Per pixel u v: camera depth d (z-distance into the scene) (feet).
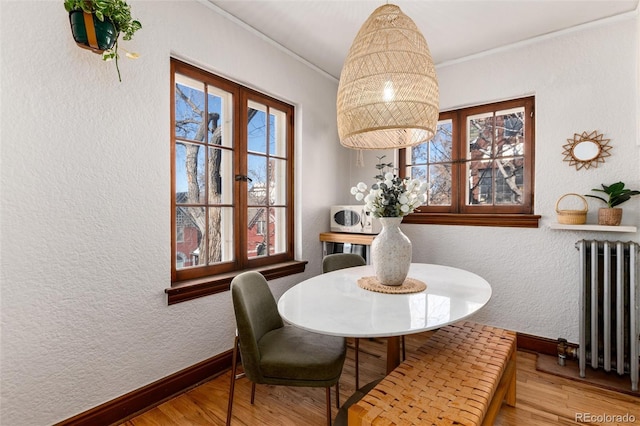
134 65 5.36
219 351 6.81
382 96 4.21
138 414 5.38
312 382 4.42
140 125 5.47
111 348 5.13
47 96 4.42
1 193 4.08
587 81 7.07
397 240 5.28
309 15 6.86
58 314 4.57
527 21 7.00
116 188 5.17
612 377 6.51
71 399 4.71
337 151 10.34
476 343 5.03
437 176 9.45
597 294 6.49
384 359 7.53
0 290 4.08
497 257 8.21
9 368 4.17
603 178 6.93
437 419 3.22
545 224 7.58
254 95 7.80
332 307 4.42
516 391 6.07
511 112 8.32
